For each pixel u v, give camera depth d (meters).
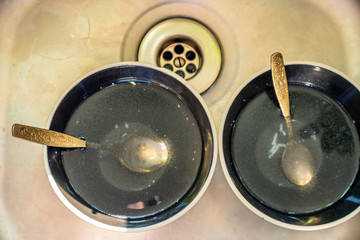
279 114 0.44
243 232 0.49
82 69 0.54
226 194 0.50
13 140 0.51
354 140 0.44
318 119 0.44
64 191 0.41
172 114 0.44
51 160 0.41
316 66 0.42
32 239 0.49
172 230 0.49
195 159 0.43
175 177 0.43
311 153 0.43
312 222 0.40
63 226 0.49
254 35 0.54
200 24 0.54
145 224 0.40
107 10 0.55
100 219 0.41
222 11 0.54
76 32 0.54
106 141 0.44
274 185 0.43
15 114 0.52
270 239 0.49
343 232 0.48
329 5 0.53
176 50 0.55
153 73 0.44
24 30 0.54
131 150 0.43
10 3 0.53
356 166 0.43
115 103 0.45
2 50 0.53
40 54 0.54
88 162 0.43
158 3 0.54
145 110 0.45
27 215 0.50
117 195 0.42
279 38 0.54
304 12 0.54
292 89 0.45
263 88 0.45
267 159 0.43
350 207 0.41
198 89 0.53
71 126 0.44
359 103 0.42
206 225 0.49
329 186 0.42
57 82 0.53
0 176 0.50
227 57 0.54
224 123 0.41
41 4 0.54
